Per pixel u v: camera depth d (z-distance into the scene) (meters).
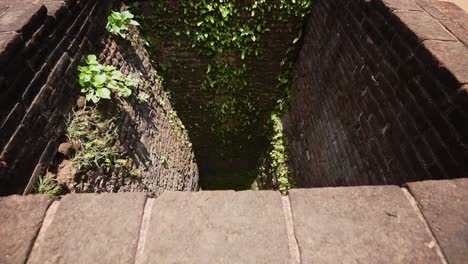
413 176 1.96
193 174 6.24
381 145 2.38
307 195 1.23
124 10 4.11
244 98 5.66
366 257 1.04
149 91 4.39
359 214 1.16
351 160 2.95
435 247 1.07
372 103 2.53
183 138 5.81
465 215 1.15
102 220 1.13
